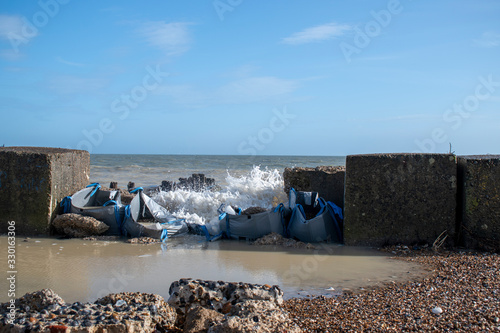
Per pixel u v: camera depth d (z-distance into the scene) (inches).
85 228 308.0
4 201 312.3
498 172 265.9
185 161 2095.2
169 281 206.1
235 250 274.7
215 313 143.1
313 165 1790.1
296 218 304.0
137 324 130.8
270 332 127.6
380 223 285.3
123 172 1085.8
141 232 309.1
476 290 180.2
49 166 309.6
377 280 207.8
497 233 265.6
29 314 135.5
